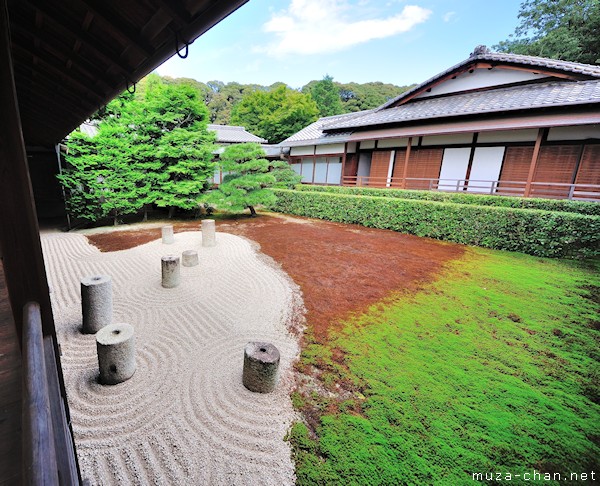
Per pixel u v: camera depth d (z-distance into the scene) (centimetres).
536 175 1048
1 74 103
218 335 403
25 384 89
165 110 1169
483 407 281
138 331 403
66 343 367
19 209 116
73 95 449
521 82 1144
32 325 111
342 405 284
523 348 378
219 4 170
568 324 435
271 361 292
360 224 1229
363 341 393
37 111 629
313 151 1811
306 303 508
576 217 719
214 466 221
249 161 1268
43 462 70
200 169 1245
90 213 1063
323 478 213
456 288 567
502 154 1111
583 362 351
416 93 1427
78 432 244
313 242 919
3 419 109
